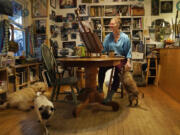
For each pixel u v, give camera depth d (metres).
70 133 1.77
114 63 2.42
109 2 5.05
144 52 5.08
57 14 5.24
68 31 5.23
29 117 2.27
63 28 5.24
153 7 4.93
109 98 2.71
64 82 2.46
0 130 1.87
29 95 2.64
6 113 2.45
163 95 3.42
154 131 1.80
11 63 3.24
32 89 2.74
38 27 4.60
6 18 3.49
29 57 4.19
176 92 3.03
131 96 2.66
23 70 3.77
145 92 3.71
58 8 5.23
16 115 2.36
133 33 5.07
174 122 2.04
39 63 4.24
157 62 4.70
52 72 2.55
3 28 3.29
